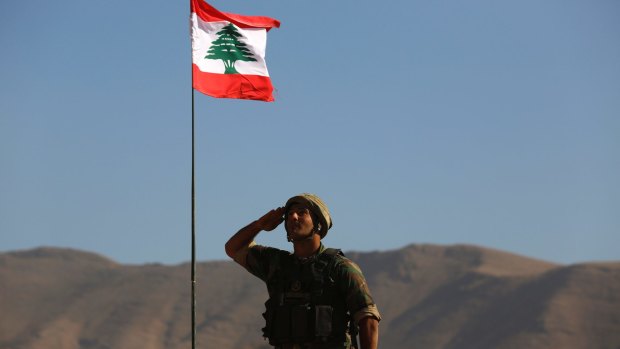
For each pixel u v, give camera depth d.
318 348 11.76
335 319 11.80
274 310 12.00
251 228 12.63
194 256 21.09
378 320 11.86
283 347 11.91
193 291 19.58
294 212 12.34
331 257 12.11
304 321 11.77
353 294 11.84
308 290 11.92
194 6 24.41
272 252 12.48
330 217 12.48
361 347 11.74
